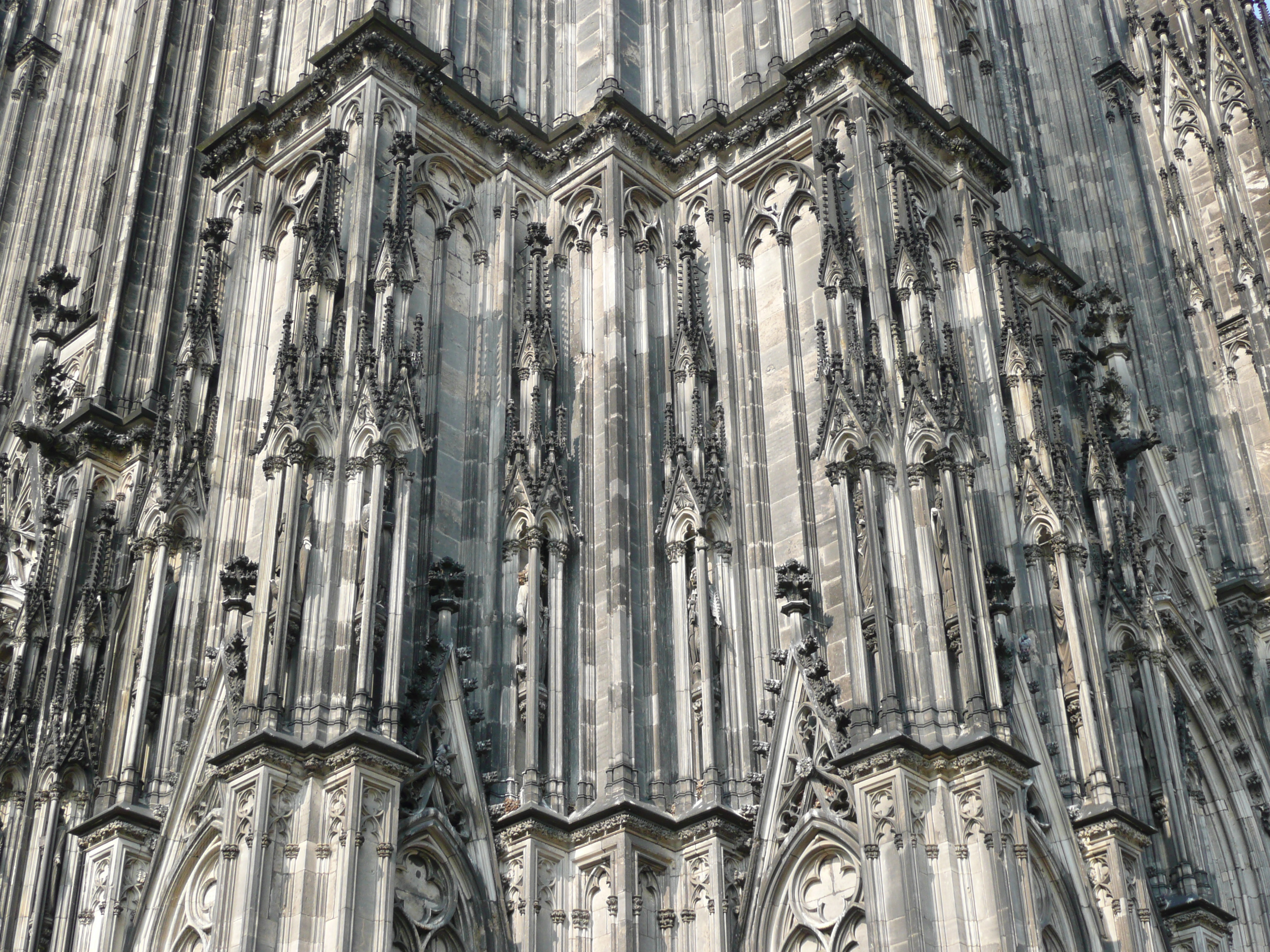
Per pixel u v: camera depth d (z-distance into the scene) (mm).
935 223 40531
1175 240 66938
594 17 43844
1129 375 54969
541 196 40969
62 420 46688
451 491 36031
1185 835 42250
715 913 31594
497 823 32312
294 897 28078
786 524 36281
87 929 32188
